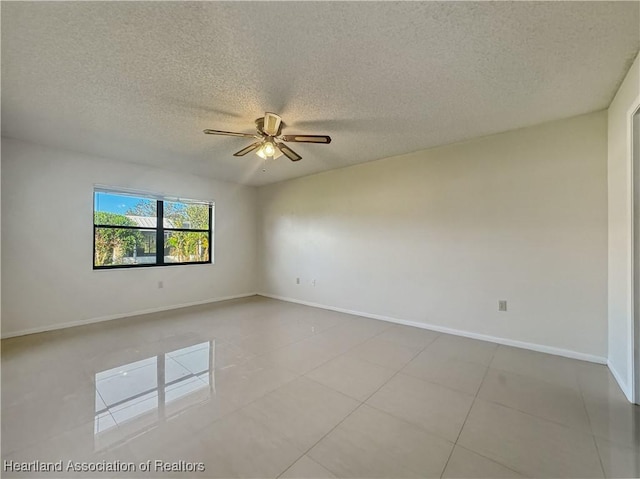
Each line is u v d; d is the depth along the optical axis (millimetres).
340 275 4805
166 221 4930
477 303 3455
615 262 2504
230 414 1979
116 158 4203
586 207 2809
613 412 2008
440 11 1549
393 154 4066
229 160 4312
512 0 1479
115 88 2318
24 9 1510
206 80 2211
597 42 1795
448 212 3664
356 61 1979
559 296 2955
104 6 1502
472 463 1562
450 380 2461
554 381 2436
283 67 2047
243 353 3021
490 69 2078
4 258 3420
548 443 1713
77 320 3945
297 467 1531
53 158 3730
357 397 2197
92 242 4070
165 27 1659
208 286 5430
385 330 3793
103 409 2023
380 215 4309
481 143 3404
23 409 2016
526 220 3127
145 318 4324
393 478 1464
